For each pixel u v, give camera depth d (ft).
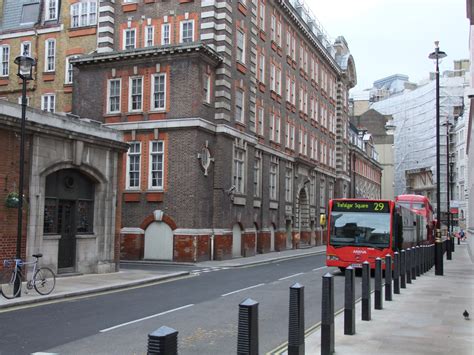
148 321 37.76
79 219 67.00
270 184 132.57
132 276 66.80
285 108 145.18
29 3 135.74
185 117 98.27
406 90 372.58
